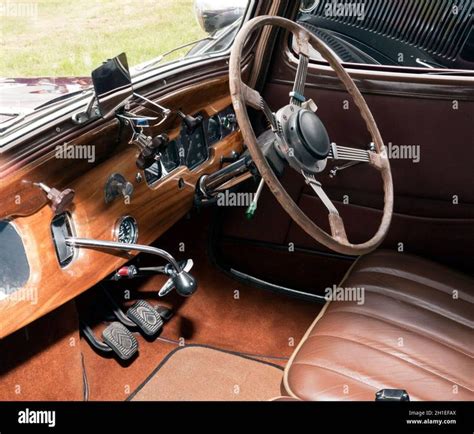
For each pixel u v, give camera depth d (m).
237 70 1.52
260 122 2.21
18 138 1.30
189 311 2.20
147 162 1.62
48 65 1.34
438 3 2.45
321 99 2.12
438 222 2.12
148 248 1.60
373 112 2.07
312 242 2.26
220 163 2.02
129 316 1.97
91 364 1.90
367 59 2.52
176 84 1.73
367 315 1.69
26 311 1.36
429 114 2.02
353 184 2.15
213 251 2.34
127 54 1.51
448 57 2.51
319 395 1.44
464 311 1.73
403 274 1.87
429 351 1.57
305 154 1.60
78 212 1.50
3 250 1.34
